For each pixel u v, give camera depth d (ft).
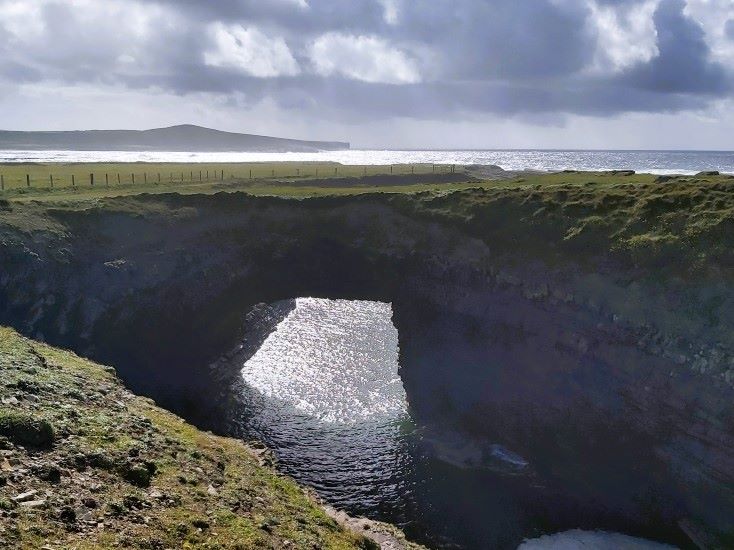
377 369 152.05
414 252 184.44
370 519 90.27
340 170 379.76
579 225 146.82
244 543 41.93
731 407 97.66
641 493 101.96
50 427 48.11
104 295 154.81
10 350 72.13
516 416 125.29
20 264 143.64
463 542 87.92
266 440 116.06
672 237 124.98
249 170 360.48
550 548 87.51
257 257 201.57
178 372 144.25
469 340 152.66
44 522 35.12
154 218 190.19
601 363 122.52
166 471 50.93
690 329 110.01
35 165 362.53
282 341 169.07
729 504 93.15
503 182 249.96
